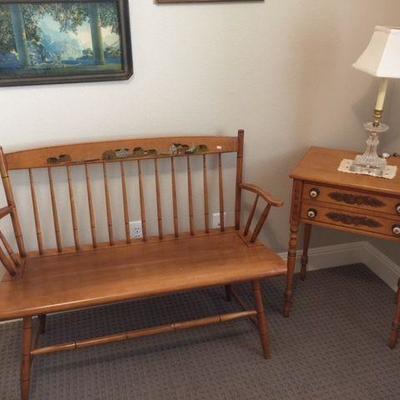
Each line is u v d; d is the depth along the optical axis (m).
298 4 1.81
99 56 1.68
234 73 1.86
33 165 1.65
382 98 1.66
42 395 1.61
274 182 2.14
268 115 1.98
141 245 1.79
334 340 1.87
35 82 1.64
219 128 1.95
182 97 1.84
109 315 2.02
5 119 1.68
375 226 1.67
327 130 2.10
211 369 1.72
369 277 2.31
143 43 1.71
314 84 1.98
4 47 1.58
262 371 1.71
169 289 1.49
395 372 1.71
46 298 1.43
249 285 2.21
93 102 1.74
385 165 1.75
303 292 2.19
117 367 1.73
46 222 1.88
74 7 1.59
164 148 1.79
